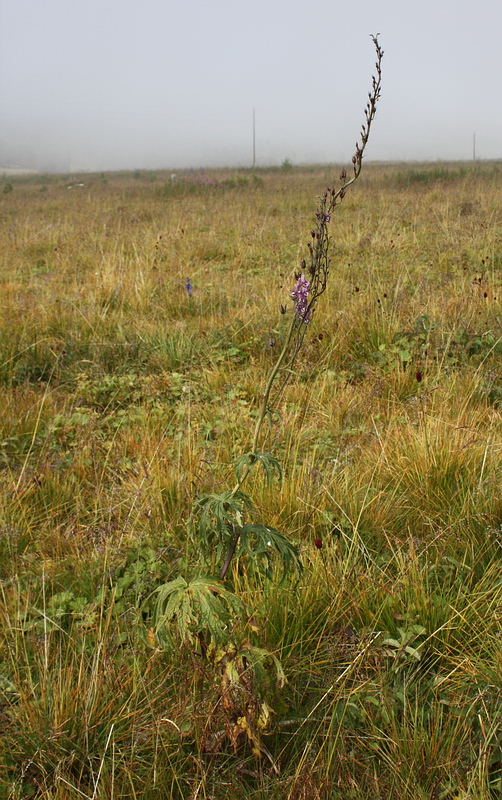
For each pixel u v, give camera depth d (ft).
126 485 11.32
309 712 7.02
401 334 17.99
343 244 31.17
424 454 11.10
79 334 19.76
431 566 8.92
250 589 8.24
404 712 6.59
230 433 13.44
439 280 23.38
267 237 35.40
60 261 31.48
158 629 6.10
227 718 6.31
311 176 85.81
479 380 14.62
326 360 17.40
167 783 6.31
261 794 6.08
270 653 6.68
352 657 7.52
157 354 18.66
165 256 31.65
